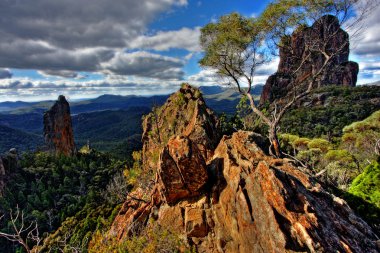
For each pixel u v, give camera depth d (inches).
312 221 567.8
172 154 909.2
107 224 1908.2
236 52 1213.1
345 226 589.9
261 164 696.4
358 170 1298.0
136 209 1211.9
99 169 5300.2
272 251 580.1
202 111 1627.7
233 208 740.7
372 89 5068.9
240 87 1288.1
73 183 4842.5
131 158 5984.3
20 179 4822.8
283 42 1169.4
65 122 6210.6
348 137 2269.9
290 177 675.4
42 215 3713.1
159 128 2095.2
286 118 4579.2
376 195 756.0
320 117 4397.1
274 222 592.1
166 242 853.2
